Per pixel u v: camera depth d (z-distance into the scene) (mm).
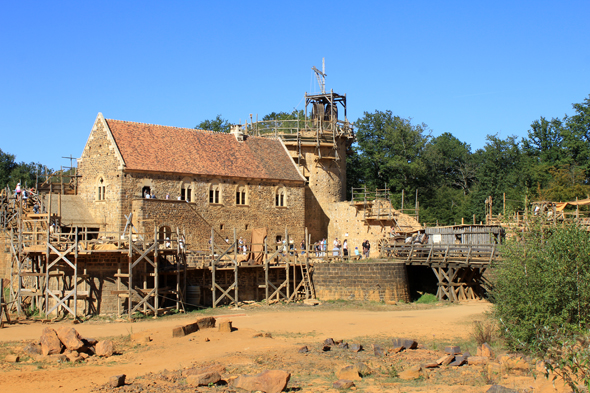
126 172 49969
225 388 21312
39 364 25266
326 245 57844
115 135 52188
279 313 41281
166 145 54875
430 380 22781
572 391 19109
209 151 57438
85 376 23406
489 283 46750
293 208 60688
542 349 22109
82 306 37031
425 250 49312
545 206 46281
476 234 50688
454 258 46469
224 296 44781
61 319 36562
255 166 59156
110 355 26969
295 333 33406
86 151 53438
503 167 86312
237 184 56875
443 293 47094
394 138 86562
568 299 27141
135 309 37656
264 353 27047
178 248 40781
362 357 26859
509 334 27562
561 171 75250
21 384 22219
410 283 51156
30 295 38406
